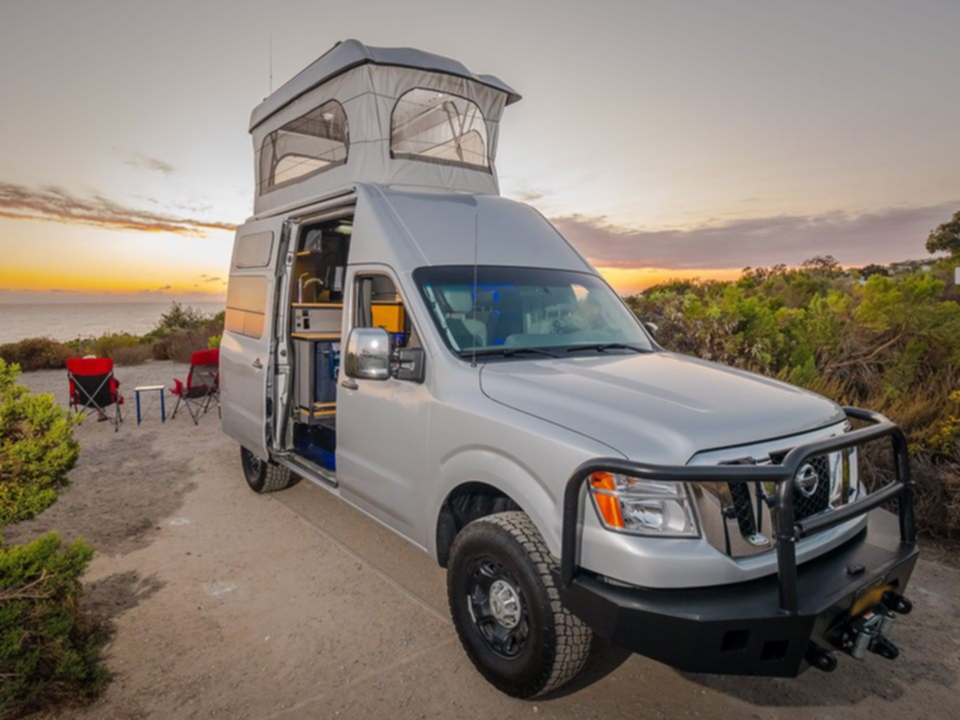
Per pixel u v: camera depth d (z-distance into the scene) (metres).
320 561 4.64
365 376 3.76
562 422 2.88
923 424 6.07
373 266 4.17
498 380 3.33
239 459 7.45
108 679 3.22
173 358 17.94
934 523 4.99
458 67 5.35
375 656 3.45
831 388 7.18
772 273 15.77
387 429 3.91
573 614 2.63
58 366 16.44
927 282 7.96
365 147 4.92
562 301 4.29
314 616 3.87
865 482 5.42
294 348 5.53
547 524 2.79
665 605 2.43
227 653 3.47
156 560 4.66
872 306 8.17
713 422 2.75
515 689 2.98
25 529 5.27
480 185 5.47
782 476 2.43
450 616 3.87
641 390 3.14
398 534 3.96
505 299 4.06
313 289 6.00
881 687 3.20
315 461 5.32
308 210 5.10
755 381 3.49
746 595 2.50
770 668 2.47
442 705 3.05
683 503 2.55
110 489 6.34
